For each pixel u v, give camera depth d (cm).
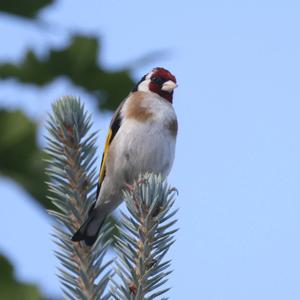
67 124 726
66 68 796
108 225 721
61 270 650
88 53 802
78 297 631
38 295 675
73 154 726
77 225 705
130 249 623
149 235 623
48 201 730
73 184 723
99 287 636
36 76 802
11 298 668
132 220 627
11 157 723
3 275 671
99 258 656
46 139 727
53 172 724
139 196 627
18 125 722
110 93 827
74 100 736
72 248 664
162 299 590
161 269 616
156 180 636
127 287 605
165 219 629
